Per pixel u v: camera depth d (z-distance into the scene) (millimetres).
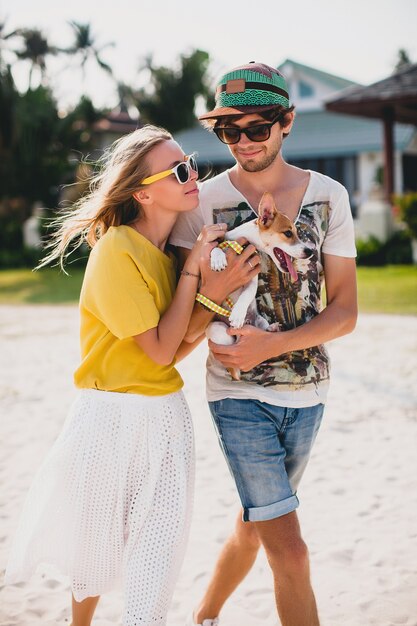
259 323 2549
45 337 10164
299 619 2424
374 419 5664
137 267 2496
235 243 2480
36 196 28391
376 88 17156
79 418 2529
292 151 27938
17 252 21891
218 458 4941
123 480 2475
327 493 4266
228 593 2811
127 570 2455
